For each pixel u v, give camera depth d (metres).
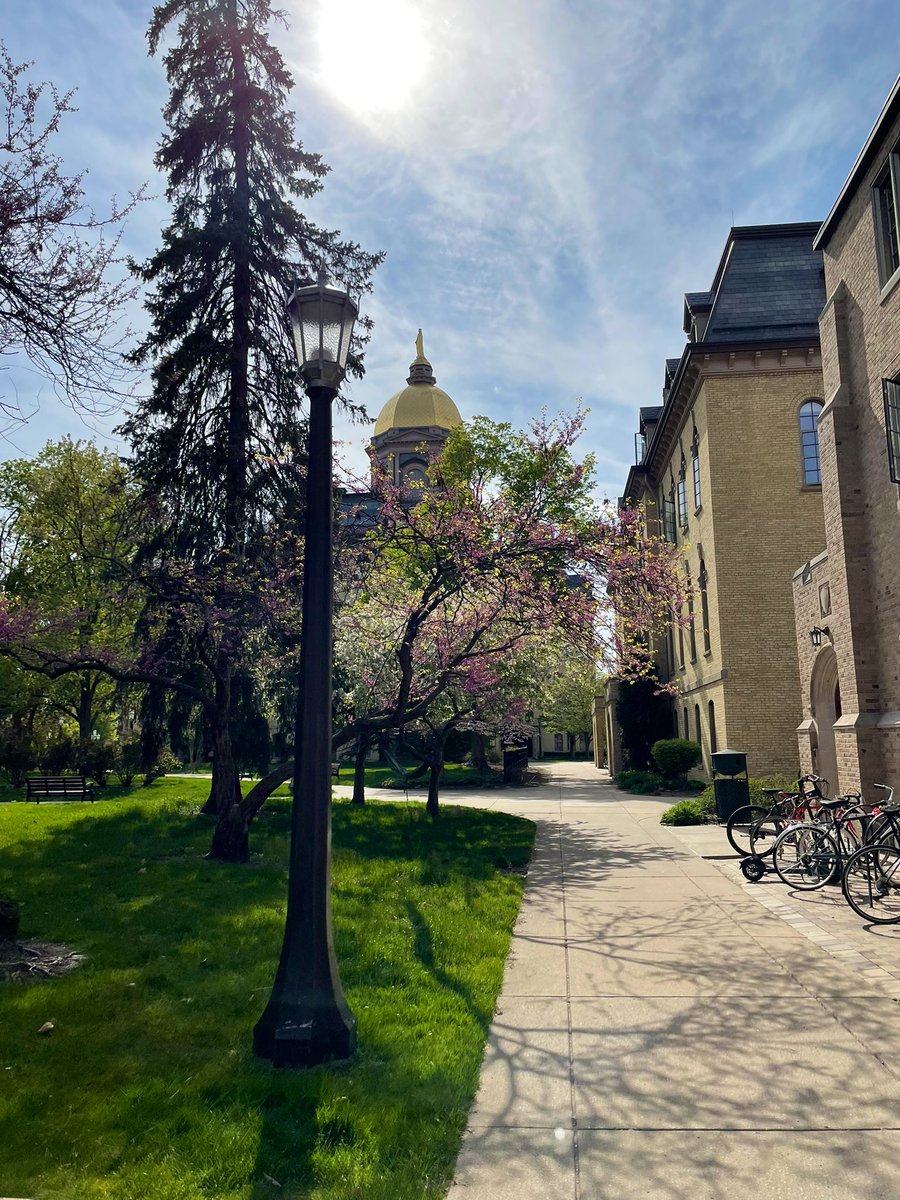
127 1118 4.10
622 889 9.91
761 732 22.12
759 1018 5.44
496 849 13.24
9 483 29.08
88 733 30.92
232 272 15.70
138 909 8.71
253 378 15.67
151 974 6.43
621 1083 4.54
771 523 22.73
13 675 25.41
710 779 24.19
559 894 9.72
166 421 15.59
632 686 31.75
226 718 12.69
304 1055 4.73
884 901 8.61
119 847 13.05
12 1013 5.58
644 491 34.00
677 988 6.12
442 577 11.35
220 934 7.72
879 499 11.92
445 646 14.80
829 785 14.33
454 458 25.50
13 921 7.16
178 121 15.96
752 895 9.35
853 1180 3.55
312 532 5.37
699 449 24.42
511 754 33.03
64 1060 4.82
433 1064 4.71
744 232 24.75
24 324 6.38
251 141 15.92
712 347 23.03
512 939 7.67
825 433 13.19
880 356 11.70
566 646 14.14
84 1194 3.46
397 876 10.63
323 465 5.41
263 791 12.14
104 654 12.76
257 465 15.19
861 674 12.12
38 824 16.27
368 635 16.19
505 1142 3.93
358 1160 3.71
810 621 14.64
